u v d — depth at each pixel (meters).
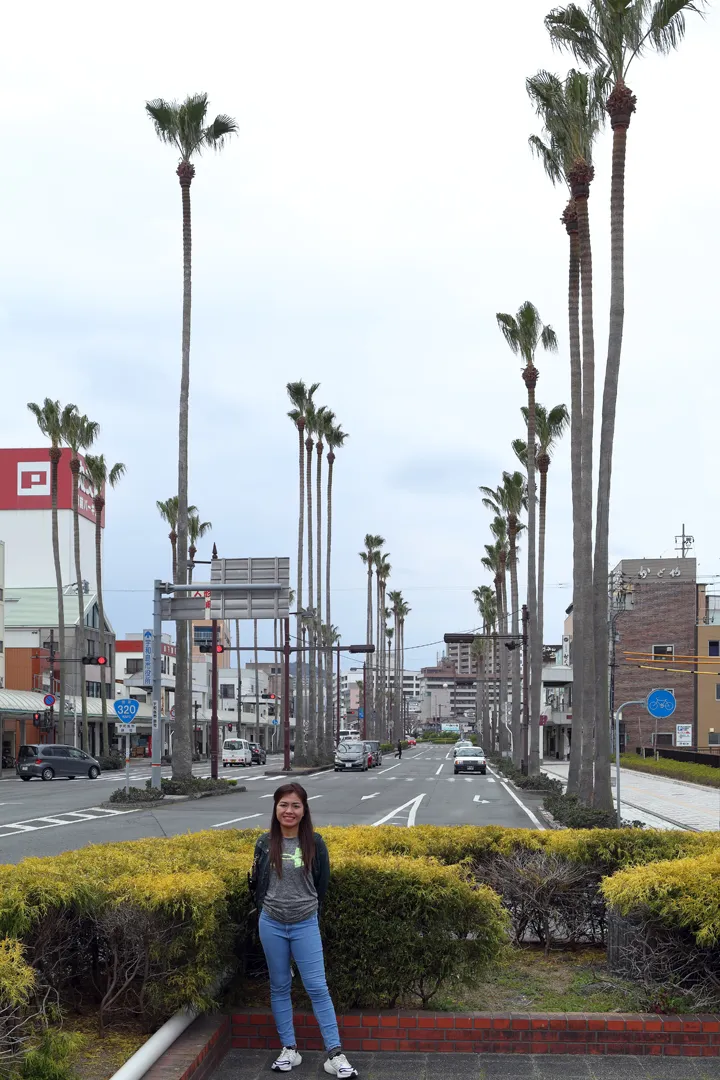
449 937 6.69
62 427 60.09
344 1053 6.36
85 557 109.31
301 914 6.08
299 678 69.31
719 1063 6.16
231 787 39.31
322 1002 6.08
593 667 22.42
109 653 92.44
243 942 6.91
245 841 8.76
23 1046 4.85
